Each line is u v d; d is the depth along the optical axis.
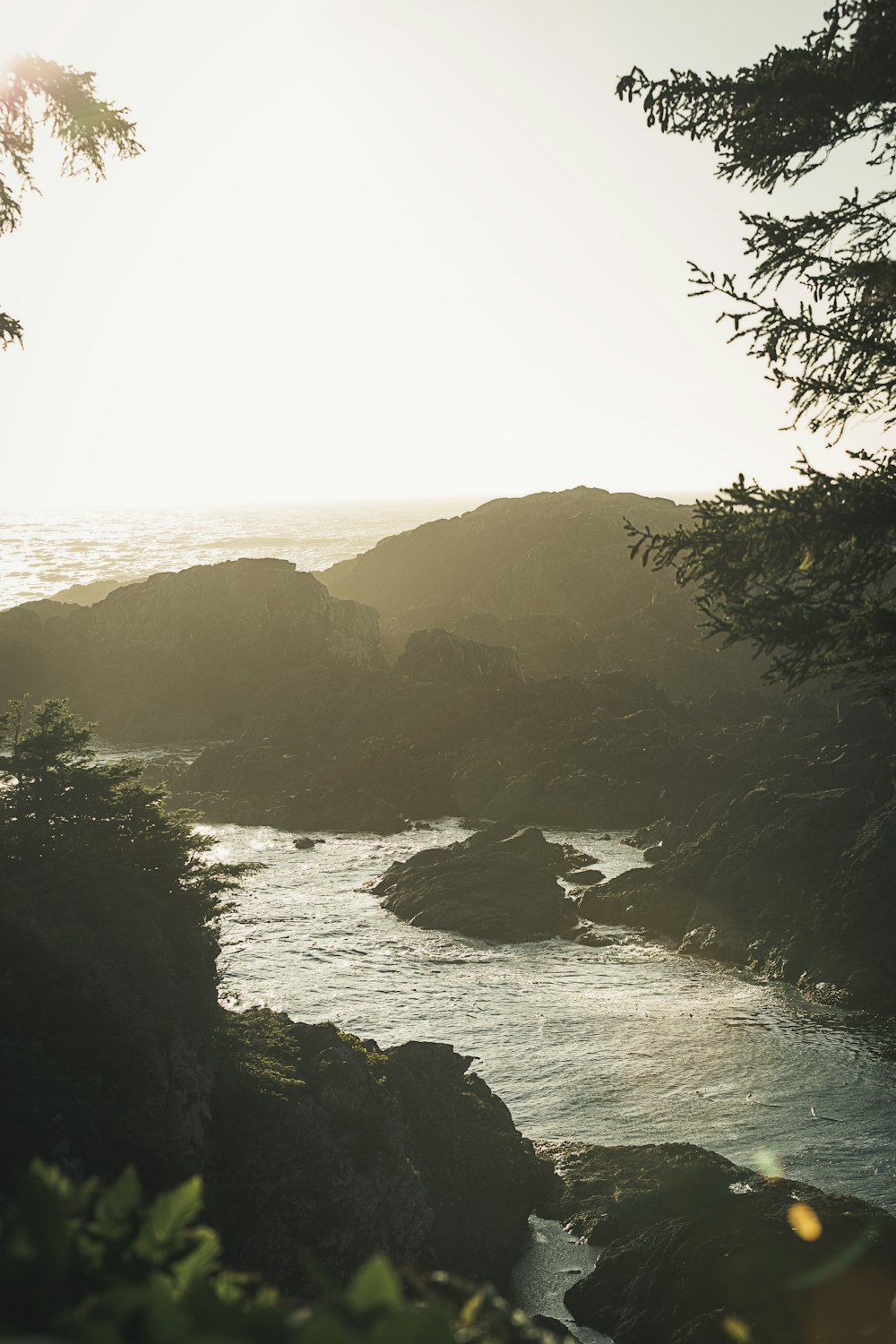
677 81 11.15
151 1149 26.11
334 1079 33.69
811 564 10.58
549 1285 32.41
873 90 10.64
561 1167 38.25
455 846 82.12
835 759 85.38
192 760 120.38
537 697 118.69
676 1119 42.50
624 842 90.00
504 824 84.50
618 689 123.81
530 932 67.25
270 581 147.88
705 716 119.69
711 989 58.16
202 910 43.25
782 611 10.78
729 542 10.76
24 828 41.25
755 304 11.15
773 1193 31.73
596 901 71.31
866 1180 37.34
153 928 37.88
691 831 82.38
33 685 140.62
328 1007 54.41
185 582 148.75
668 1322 27.78
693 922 66.56
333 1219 29.33
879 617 10.29
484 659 131.25
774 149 11.24
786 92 10.79
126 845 42.53
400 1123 33.88
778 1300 24.95
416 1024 52.47
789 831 68.44
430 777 105.19
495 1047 49.84
